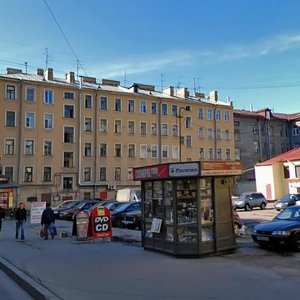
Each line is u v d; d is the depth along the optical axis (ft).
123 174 189.37
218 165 38.83
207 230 39.01
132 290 25.39
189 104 213.25
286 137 254.06
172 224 39.58
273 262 35.37
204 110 218.59
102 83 203.92
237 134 233.96
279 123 252.62
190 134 211.41
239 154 232.53
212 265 33.94
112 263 36.06
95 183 181.68
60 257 40.50
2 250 47.01
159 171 40.78
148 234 43.96
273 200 157.17
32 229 79.36
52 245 51.19
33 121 171.63
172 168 39.04
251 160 236.02
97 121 185.78
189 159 208.95
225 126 224.74
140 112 198.08
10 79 168.04
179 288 25.67
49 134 174.40
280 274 30.01
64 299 23.56
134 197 117.39
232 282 27.27
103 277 29.76
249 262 35.42
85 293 24.90
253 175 233.14
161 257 38.88
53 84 177.06
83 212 57.67
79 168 179.11
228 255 39.32
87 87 185.68
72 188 177.37
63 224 92.17
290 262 35.37
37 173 169.99
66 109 179.93
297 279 28.17
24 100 170.19
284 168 158.61
